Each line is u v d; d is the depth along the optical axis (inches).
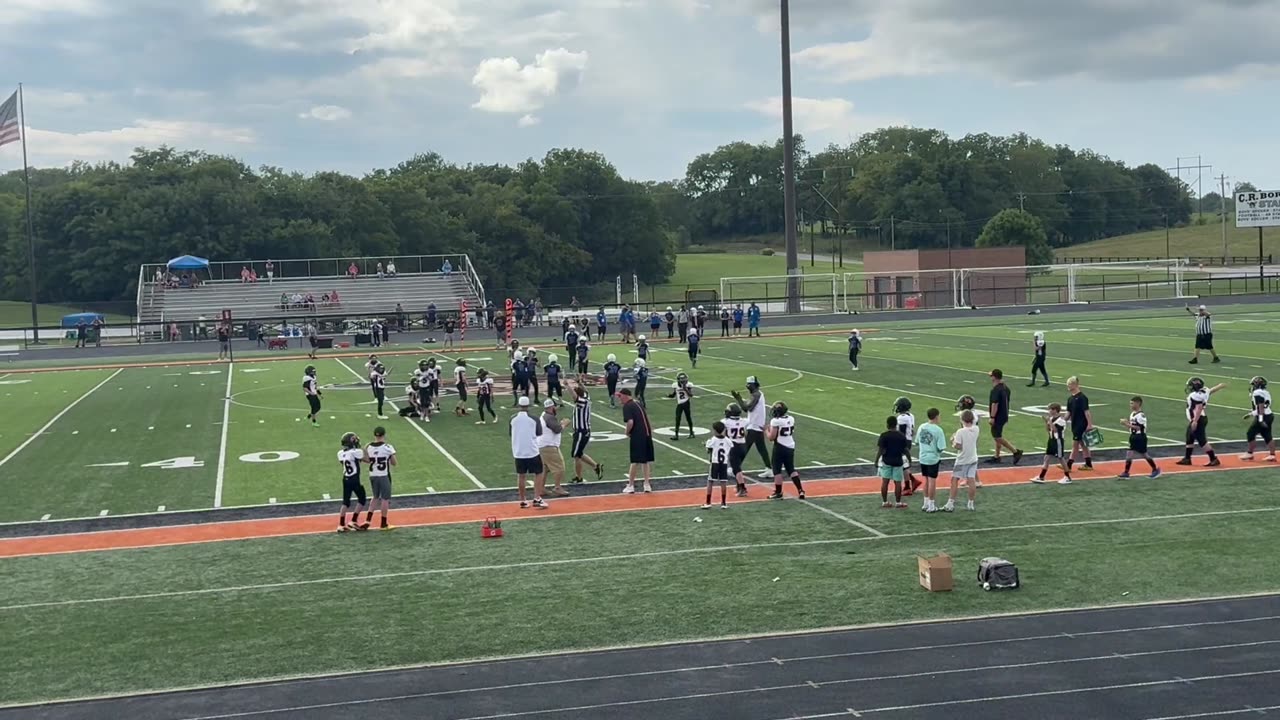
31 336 2979.8
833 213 6914.4
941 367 1584.6
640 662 500.1
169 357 2191.2
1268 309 2544.3
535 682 480.4
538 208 4729.3
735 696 460.1
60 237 4072.3
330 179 4424.2
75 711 461.4
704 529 729.0
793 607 569.6
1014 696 453.4
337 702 464.4
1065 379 1403.8
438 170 5467.5
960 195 6427.2
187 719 450.6
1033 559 642.8
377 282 3179.1
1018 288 3021.7
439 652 518.0
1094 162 7465.6
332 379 1700.3
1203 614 544.7
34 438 1176.2
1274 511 739.4
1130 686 460.8
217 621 568.1
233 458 1027.9
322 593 611.2
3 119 2432.3
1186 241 5959.6
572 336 1724.9
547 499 828.6
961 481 851.4
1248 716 429.7
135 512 817.5
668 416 1224.2
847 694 459.5
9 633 556.4
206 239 4020.7
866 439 1044.5
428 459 999.6
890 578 613.3
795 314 2947.8
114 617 577.6
